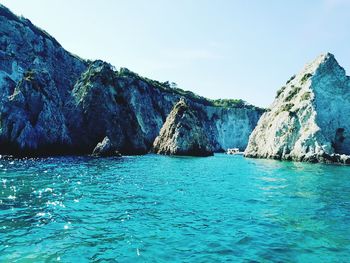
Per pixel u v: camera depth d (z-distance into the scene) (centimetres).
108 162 4556
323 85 6550
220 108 15950
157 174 3384
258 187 2600
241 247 1148
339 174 3706
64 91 9444
